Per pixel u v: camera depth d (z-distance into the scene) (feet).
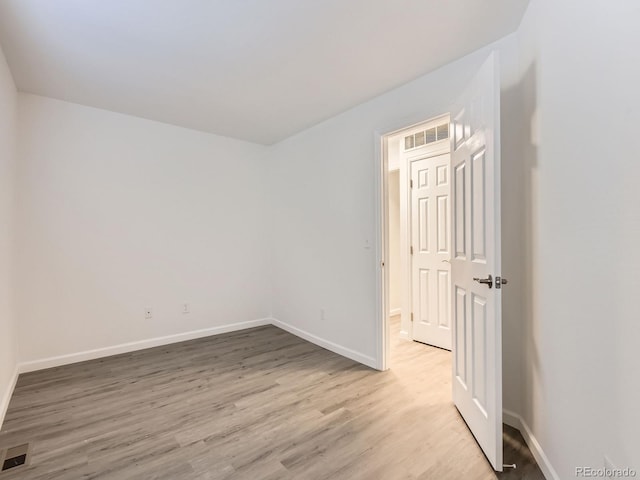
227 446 5.95
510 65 6.42
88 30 6.32
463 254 6.64
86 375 9.04
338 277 10.81
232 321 13.46
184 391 8.10
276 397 7.77
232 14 5.86
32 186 9.34
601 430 3.65
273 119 11.23
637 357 3.06
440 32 6.40
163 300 11.73
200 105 10.05
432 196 11.60
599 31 3.62
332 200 11.04
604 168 3.57
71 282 9.98
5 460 5.56
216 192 13.00
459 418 6.82
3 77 7.14
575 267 4.19
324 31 6.37
